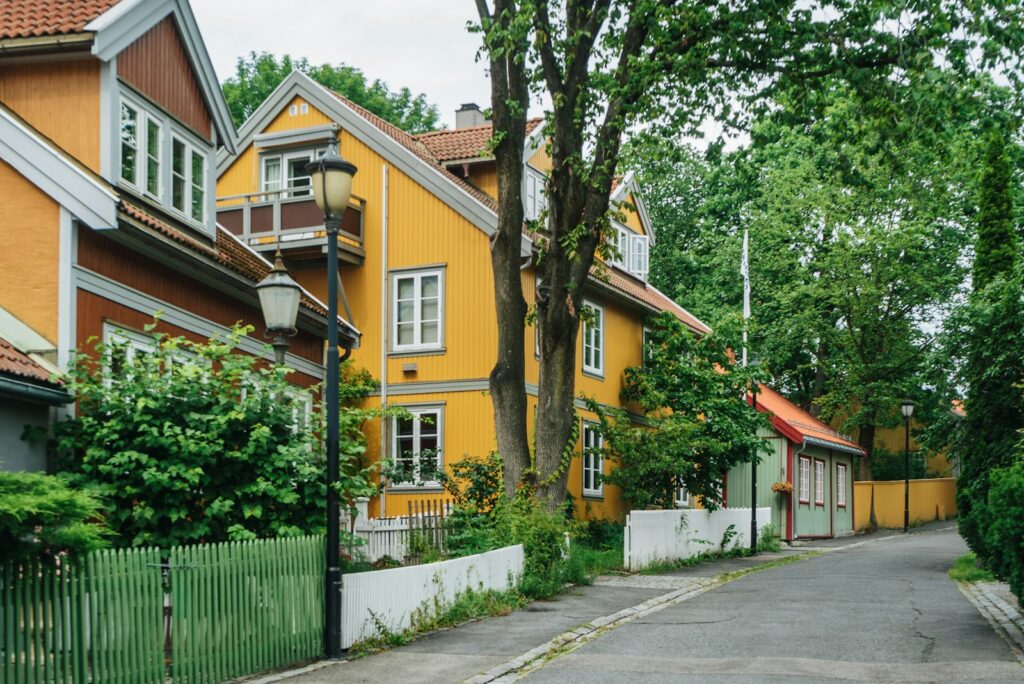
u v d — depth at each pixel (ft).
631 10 61.62
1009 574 44.55
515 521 57.06
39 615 26.71
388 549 54.13
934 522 157.58
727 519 89.51
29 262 41.96
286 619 35.68
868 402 141.59
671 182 170.81
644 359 103.19
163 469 37.47
